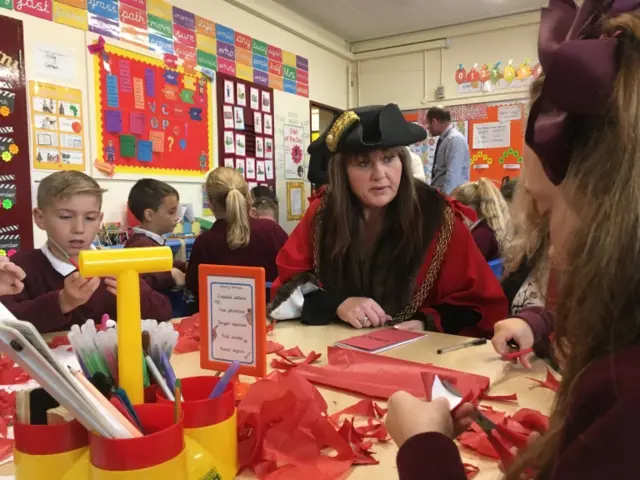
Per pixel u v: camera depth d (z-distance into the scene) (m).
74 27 2.67
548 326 1.00
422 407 0.57
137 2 3.03
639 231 0.35
